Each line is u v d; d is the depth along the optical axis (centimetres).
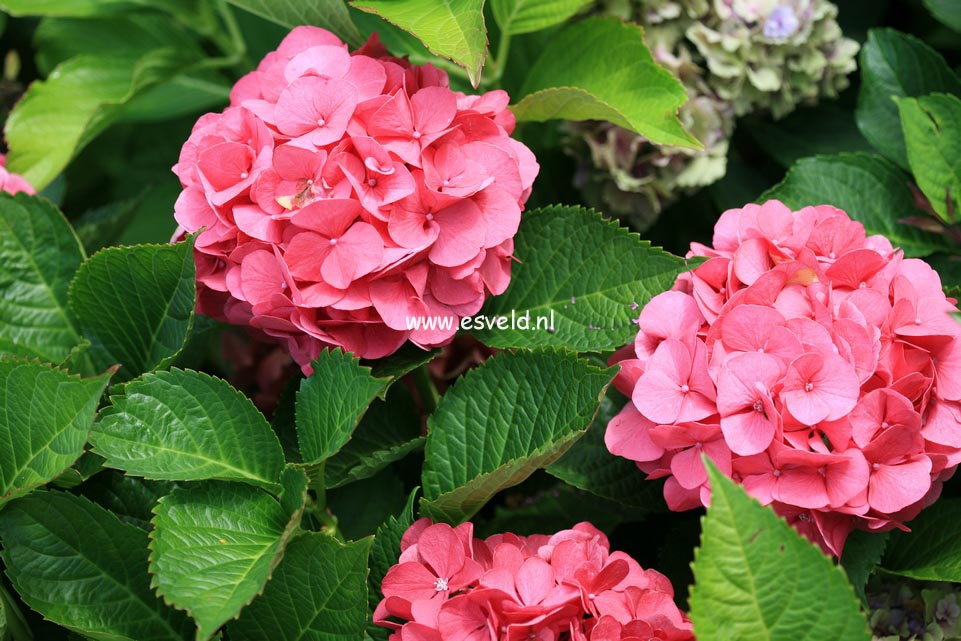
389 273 103
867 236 117
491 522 114
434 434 107
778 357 100
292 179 102
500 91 107
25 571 101
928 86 121
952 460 101
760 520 92
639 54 113
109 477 106
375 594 104
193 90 134
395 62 108
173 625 102
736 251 104
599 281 107
